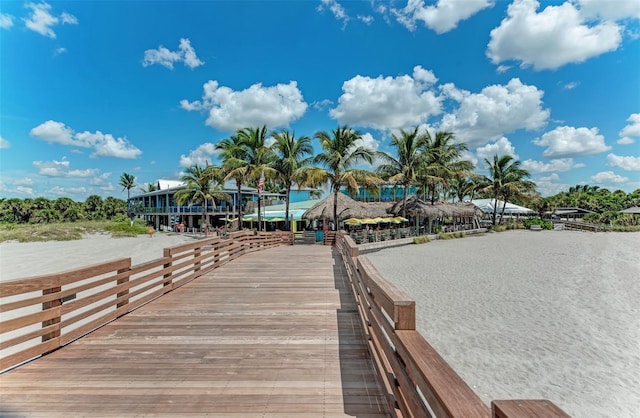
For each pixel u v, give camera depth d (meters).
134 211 54.59
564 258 18.25
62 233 33.12
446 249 22.41
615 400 5.01
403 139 25.39
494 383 5.45
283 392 3.02
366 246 21.16
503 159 39.66
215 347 4.05
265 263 10.66
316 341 4.23
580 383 5.44
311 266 10.02
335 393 3.01
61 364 3.57
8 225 38.97
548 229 44.16
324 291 6.84
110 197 66.06
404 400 2.08
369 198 34.34
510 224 43.81
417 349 1.84
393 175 26.14
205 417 2.67
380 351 3.18
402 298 2.27
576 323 7.98
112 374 3.36
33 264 17.25
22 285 3.58
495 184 40.03
